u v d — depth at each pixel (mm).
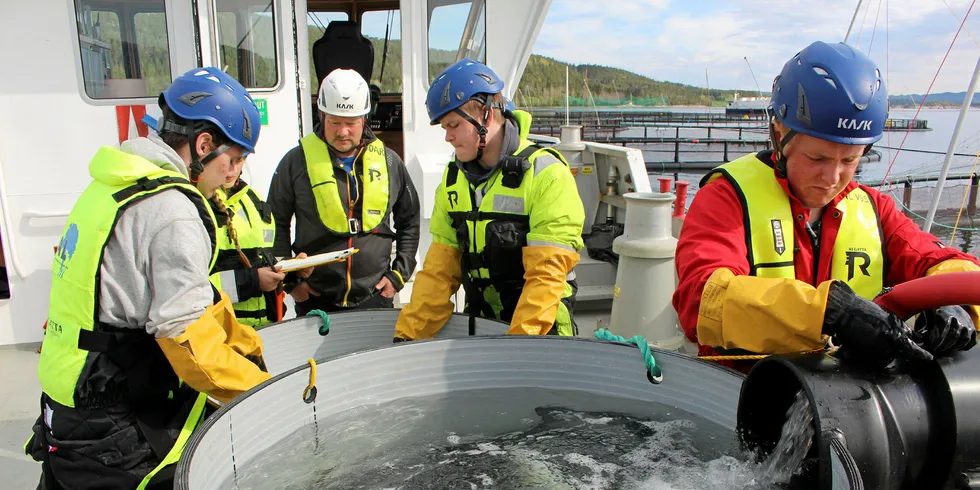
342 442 1712
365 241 3010
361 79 2914
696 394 1763
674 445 1618
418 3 4227
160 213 1660
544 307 2143
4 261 4012
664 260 3754
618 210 5344
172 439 1804
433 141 4418
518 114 2393
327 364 1836
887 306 1186
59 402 1715
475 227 2357
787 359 1174
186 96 1794
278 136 4219
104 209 1663
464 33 4395
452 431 1766
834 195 1514
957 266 1460
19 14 3711
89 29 3838
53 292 1768
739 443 1350
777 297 1229
